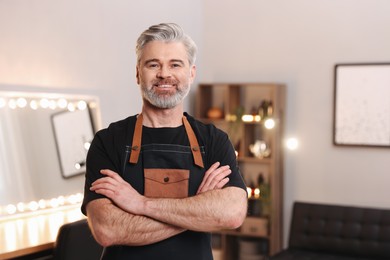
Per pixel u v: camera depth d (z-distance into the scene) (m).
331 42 4.89
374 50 4.75
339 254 4.42
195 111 5.34
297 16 5.00
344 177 4.87
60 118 3.47
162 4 4.68
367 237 4.33
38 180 3.26
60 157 3.43
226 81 5.29
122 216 1.66
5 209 3.04
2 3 3.11
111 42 4.01
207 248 1.76
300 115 5.01
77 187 3.54
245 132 4.96
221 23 5.30
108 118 3.96
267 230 4.78
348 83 4.82
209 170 1.75
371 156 4.78
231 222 1.69
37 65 3.35
